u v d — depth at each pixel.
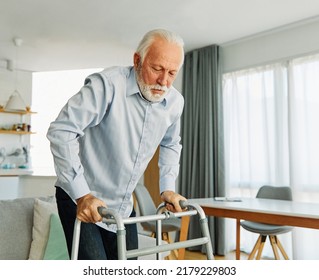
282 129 3.72
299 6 3.18
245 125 4.05
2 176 4.44
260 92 3.94
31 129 5.55
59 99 5.66
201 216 1.31
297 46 3.61
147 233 3.80
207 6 3.18
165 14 3.36
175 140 1.58
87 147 1.31
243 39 4.00
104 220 1.12
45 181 4.64
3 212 2.09
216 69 4.16
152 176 4.85
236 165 4.12
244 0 3.06
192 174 4.25
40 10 3.33
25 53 4.61
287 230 2.85
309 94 3.54
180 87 4.67
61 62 4.99
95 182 1.33
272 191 3.27
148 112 1.31
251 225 3.00
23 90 5.45
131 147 1.32
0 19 3.54
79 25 3.66
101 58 4.77
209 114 4.14
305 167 3.55
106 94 1.20
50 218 2.12
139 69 1.25
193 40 4.05
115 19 3.49
